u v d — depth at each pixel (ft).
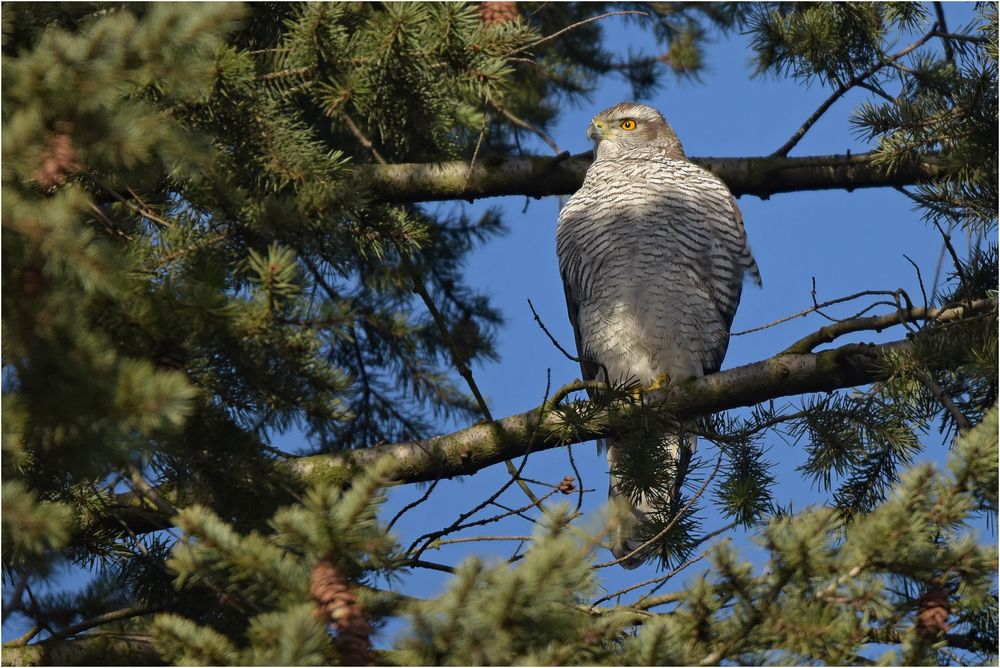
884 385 29.27
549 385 26.17
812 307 28.30
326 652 17.17
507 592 17.28
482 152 46.37
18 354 18.58
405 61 30.89
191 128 27.86
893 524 18.95
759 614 18.78
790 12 40.11
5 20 24.72
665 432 31.04
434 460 30.71
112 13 25.41
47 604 27.68
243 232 26.20
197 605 26.30
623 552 29.91
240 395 24.14
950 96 33.81
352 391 25.31
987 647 20.62
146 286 22.57
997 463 19.21
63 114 19.49
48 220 18.39
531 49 45.27
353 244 30.76
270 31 33.30
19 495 17.81
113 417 18.31
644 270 40.45
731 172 41.86
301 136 30.09
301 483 25.70
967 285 29.27
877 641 20.22
